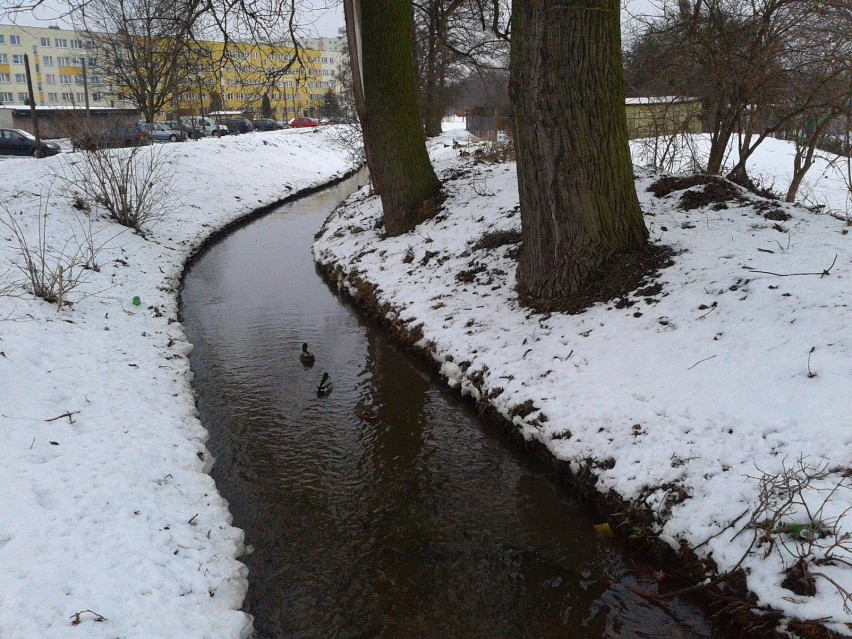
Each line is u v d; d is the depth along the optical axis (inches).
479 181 477.4
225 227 636.7
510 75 265.9
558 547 179.0
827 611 128.3
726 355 197.3
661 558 165.3
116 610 139.3
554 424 211.9
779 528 143.3
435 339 293.4
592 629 151.1
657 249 267.0
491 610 157.9
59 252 388.8
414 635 151.6
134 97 1114.1
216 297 415.5
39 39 2068.2
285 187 871.7
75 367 253.4
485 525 190.1
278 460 226.2
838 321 187.0
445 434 240.8
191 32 410.9
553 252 271.7
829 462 152.0
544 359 241.3
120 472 190.5
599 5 237.9
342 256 457.4
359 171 1203.2
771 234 255.4
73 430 207.8
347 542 183.8
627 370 215.5
